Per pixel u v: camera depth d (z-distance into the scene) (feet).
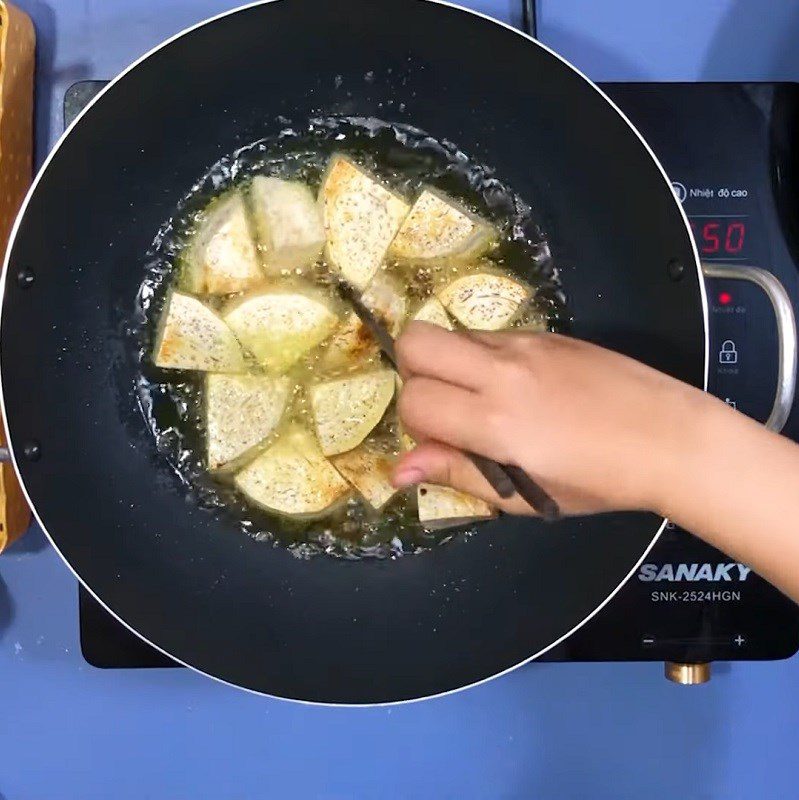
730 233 1.84
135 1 1.87
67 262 1.66
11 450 1.55
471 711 2.02
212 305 1.79
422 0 1.57
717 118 1.84
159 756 1.98
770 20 1.94
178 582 1.76
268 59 1.69
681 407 1.29
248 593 1.79
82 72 1.86
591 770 2.04
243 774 2.00
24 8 1.85
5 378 1.54
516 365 1.31
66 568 1.93
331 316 1.80
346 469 1.81
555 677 2.03
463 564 1.81
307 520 1.84
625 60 1.94
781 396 1.61
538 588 1.75
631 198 1.68
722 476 1.26
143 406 1.81
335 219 1.81
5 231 1.73
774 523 1.24
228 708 1.98
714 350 1.84
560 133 1.73
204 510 1.81
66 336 1.67
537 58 1.63
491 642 1.76
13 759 1.96
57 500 1.64
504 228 1.85
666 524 1.70
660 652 1.89
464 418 1.30
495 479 1.30
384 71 1.74
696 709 2.04
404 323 1.81
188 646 1.72
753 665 2.04
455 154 1.84
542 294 1.84
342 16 1.61
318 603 1.81
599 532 1.69
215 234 1.79
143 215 1.77
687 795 2.04
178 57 1.60
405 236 1.82
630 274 1.73
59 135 1.87
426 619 1.80
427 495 1.78
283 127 1.82
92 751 1.97
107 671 1.96
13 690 1.94
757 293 1.83
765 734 2.04
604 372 1.32
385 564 1.83
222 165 1.82
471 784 2.03
